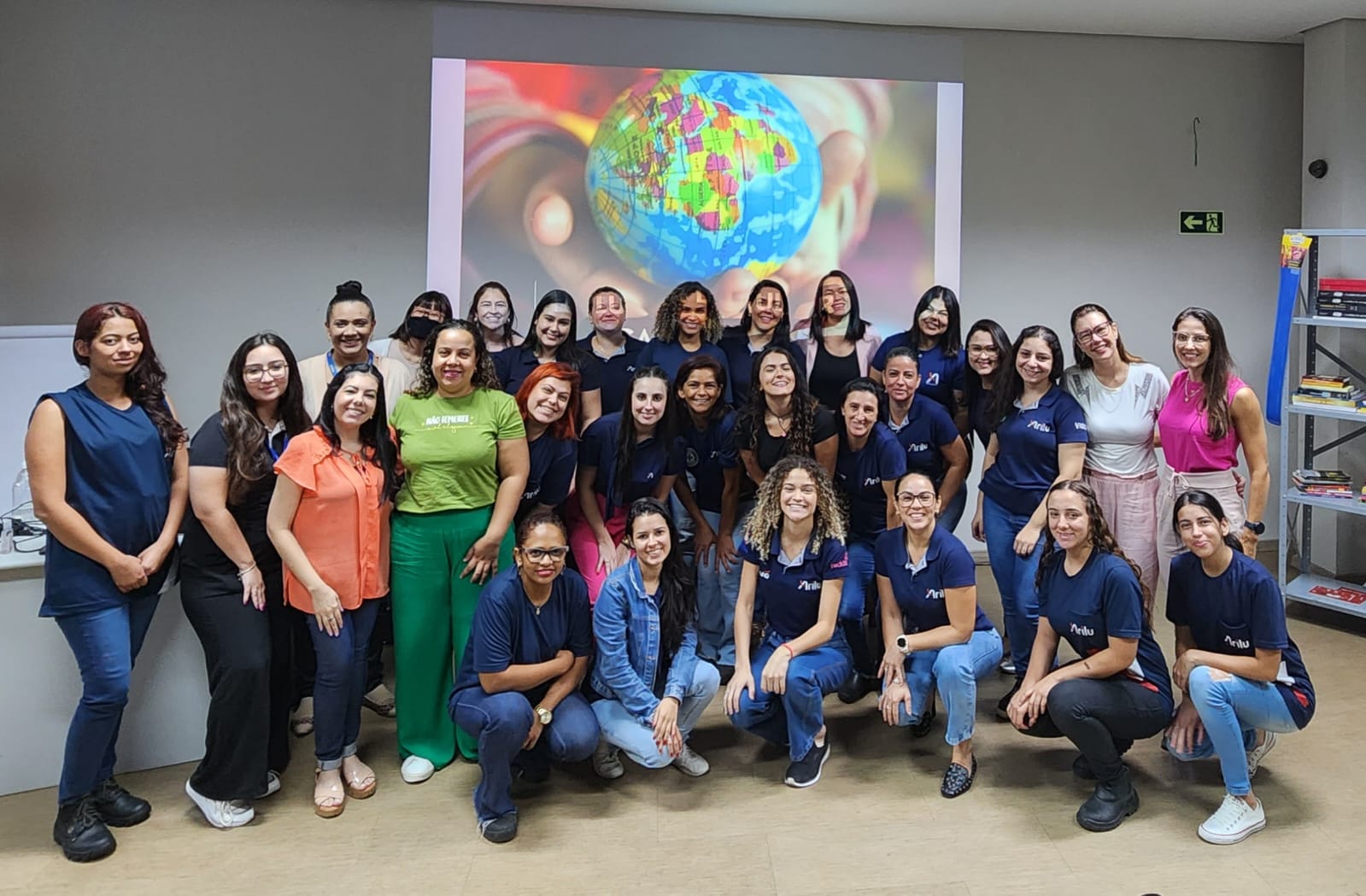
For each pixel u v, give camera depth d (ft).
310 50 13.64
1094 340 9.70
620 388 11.93
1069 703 7.71
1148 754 9.12
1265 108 15.90
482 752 7.63
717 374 9.77
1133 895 6.86
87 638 7.37
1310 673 11.14
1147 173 15.69
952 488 10.68
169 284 13.64
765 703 8.63
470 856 7.44
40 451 7.11
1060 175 15.43
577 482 10.01
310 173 13.79
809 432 9.73
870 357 14.51
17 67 13.10
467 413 8.62
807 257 14.69
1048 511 8.00
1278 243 16.17
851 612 9.50
